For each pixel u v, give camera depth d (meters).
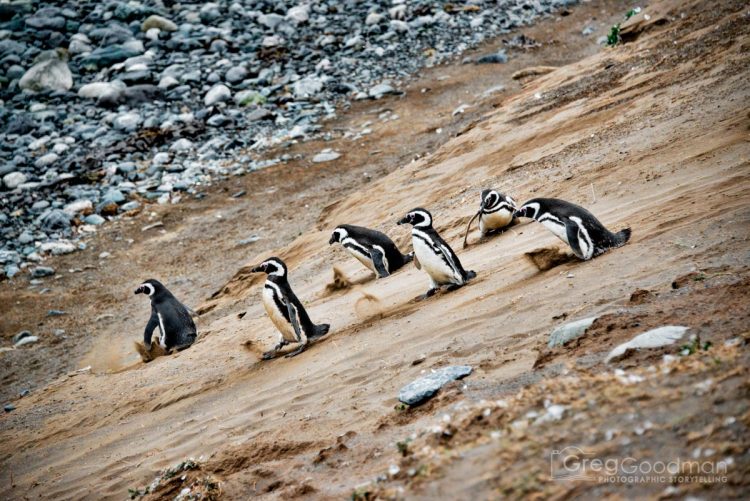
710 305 9.85
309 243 28.86
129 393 19.11
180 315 22.09
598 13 55.31
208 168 41.34
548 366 9.88
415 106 44.75
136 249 35.28
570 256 15.08
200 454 13.08
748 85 21.72
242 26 56.56
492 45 51.72
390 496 7.81
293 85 48.72
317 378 14.09
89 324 29.73
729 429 6.79
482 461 7.69
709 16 32.25
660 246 13.41
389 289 18.84
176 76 50.38
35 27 57.66
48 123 46.59
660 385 7.76
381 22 55.75
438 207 25.48
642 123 22.98
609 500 6.60
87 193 39.66
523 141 27.95
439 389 10.67
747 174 15.66
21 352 28.17
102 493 13.16
